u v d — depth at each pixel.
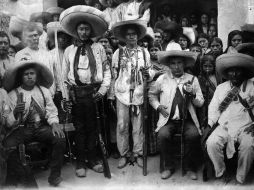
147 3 7.83
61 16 5.77
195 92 5.63
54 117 5.45
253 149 5.08
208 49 6.96
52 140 5.34
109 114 6.11
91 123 5.67
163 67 6.33
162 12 8.73
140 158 5.80
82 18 5.77
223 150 5.38
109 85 5.75
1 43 5.82
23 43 6.21
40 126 5.43
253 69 5.42
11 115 5.20
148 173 5.62
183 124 5.46
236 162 5.49
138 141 5.81
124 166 5.76
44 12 7.02
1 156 5.14
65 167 5.84
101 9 8.09
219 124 5.41
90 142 5.72
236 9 7.10
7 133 5.25
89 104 5.61
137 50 5.92
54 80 5.88
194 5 8.98
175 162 5.88
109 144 6.14
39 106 5.43
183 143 5.50
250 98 5.39
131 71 5.81
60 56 6.05
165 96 5.68
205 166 5.36
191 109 5.62
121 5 7.66
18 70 5.41
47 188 5.30
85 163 5.74
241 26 6.59
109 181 5.47
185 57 5.73
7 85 5.46
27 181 5.19
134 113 5.77
